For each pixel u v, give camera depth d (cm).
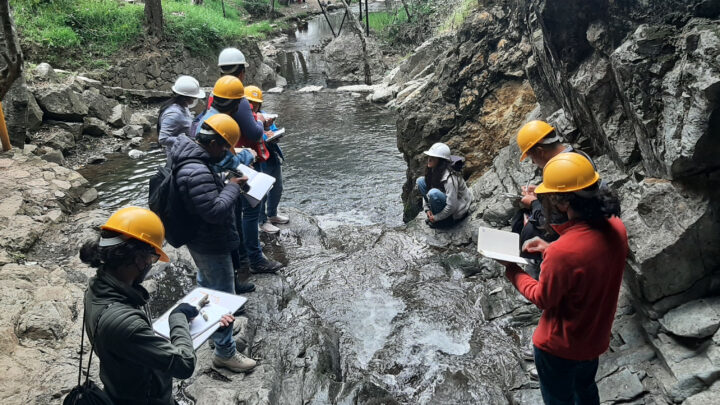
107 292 208
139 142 1102
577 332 243
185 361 212
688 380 300
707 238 323
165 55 1504
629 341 353
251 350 391
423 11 1950
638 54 346
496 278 484
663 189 336
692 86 310
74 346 388
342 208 803
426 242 561
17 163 745
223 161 350
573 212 232
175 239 334
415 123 777
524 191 369
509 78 732
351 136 1138
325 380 362
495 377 371
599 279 231
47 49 1323
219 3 2512
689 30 328
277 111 1393
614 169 412
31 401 331
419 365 389
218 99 402
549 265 235
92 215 643
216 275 357
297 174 937
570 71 439
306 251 563
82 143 1065
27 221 588
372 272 512
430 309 450
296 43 2423
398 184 879
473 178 732
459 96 769
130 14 1527
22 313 412
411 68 1509
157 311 452
